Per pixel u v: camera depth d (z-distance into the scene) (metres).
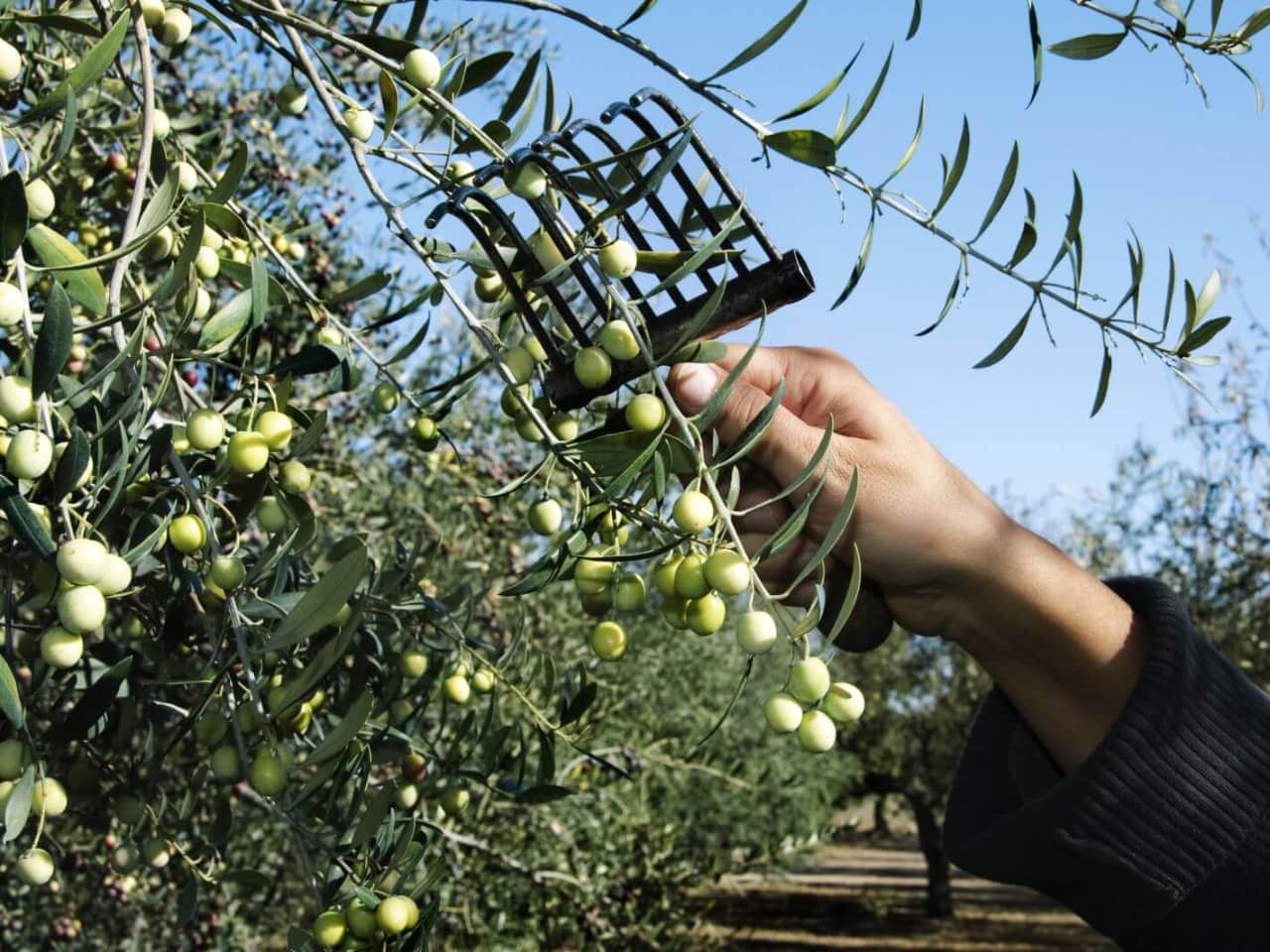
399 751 1.30
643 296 0.96
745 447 0.89
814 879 23.81
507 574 3.63
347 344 1.25
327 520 3.06
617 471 0.94
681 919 4.62
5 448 0.86
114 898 3.07
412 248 0.97
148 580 1.22
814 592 1.32
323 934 1.00
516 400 0.97
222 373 2.17
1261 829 1.10
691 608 0.94
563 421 1.11
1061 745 1.28
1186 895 1.10
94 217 1.86
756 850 5.28
